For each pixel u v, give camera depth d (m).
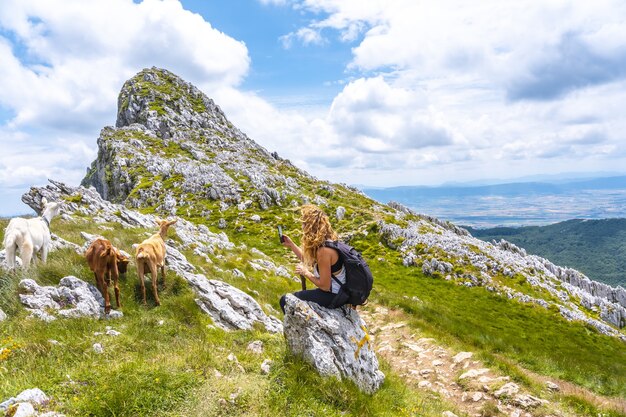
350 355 7.70
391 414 7.28
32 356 7.40
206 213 57.97
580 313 43.31
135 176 70.00
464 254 49.47
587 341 36.47
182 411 5.96
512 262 53.69
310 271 7.42
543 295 45.00
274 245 47.72
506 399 12.04
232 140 102.69
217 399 6.27
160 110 102.56
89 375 6.67
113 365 7.15
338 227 56.06
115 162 75.88
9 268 11.01
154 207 60.66
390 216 60.16
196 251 23.00
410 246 50.72
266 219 56.31
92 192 37.38
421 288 41.56
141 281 11.84
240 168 76.12
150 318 10.59
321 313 7.68
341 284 7.44
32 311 9.66
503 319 37.41
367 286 7.36
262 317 14.06
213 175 69.00
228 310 12.89
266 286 21.42
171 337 10.05
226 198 62.28
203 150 86.75
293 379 6.93
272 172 79.06
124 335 9.33
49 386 6.25
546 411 11.46
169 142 89.56
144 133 93.12
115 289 10.84
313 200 64.06
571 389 13.78
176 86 120.06
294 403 6.51
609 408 12.10
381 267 46.03
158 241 12.75
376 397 7.65
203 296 13.01
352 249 7.38
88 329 9.35
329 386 6.99
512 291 43.50
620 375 22.31
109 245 10.72
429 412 8.34
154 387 6.33
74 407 5.67
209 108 117.00
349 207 62.28
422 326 20.05
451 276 45.06
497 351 19.08
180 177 68.94
